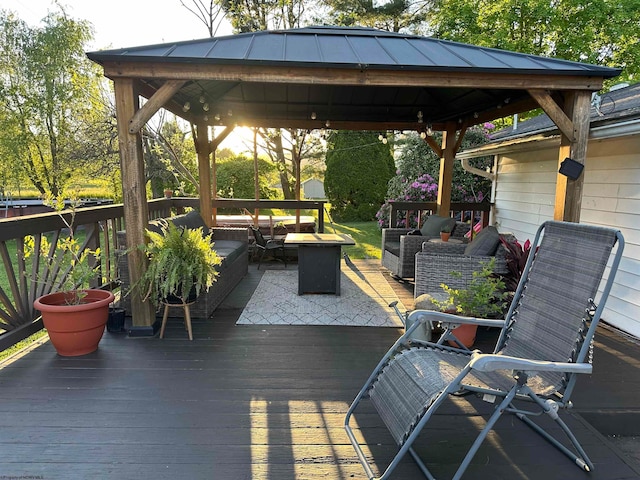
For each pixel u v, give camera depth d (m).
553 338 1.94
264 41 3.56
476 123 5.68
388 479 1.75
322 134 10.06
